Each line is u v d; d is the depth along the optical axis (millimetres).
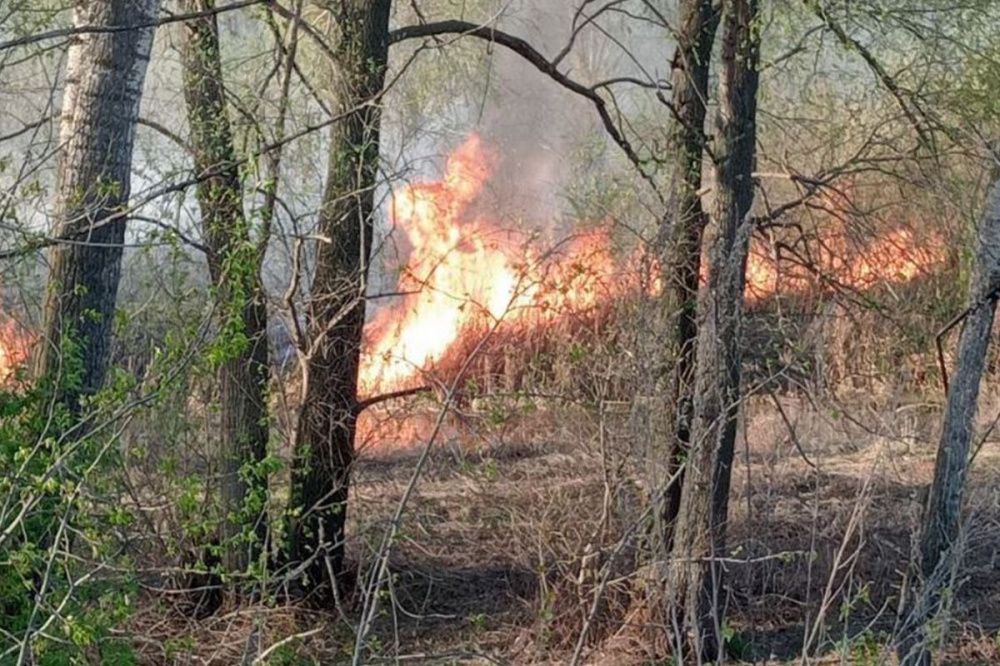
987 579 13008
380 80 12828
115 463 9039
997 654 12180
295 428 12969
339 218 12758
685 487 11969
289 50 12195
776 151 14812
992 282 10688
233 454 11836
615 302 12719
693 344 12289
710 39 13008
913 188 13688
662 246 12117
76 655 8117
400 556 14188
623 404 12391
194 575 11477
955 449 10711
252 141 12336
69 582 7898
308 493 12992
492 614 13172
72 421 8625
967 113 13109
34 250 8914
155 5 9625
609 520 12594
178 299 10617
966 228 13242
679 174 12750
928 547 10719
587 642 12266
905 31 13234
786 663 12227
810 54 13969
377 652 10867
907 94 13203
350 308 12492
